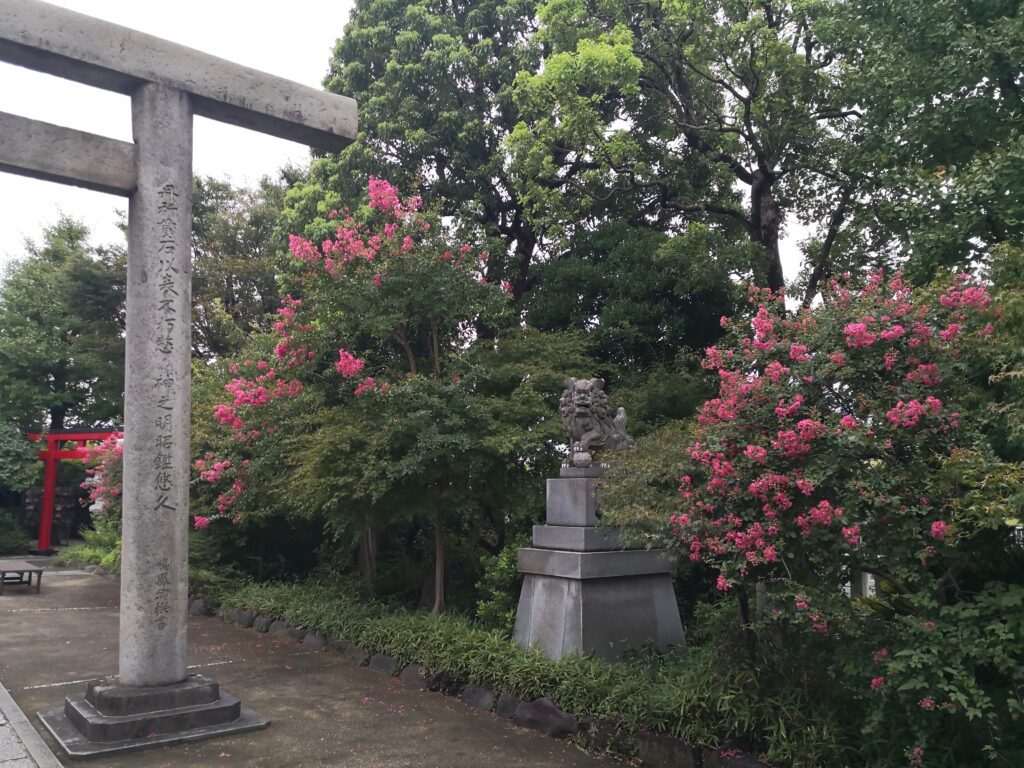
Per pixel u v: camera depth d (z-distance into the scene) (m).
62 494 22.62
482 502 8.23
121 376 20.81
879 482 3.76
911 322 4.03
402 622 7.45
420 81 11.50
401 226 8.73
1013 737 3.56
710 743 4.34
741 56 9.96
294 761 4.79
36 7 5.05
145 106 5.53
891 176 7.10
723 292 10.52
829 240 10.20
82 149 5.31
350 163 11.23
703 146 11.43
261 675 6.97
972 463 3.49
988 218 6.16
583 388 6.62
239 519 9.95
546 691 5.48
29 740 5.07
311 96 6.16
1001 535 3.85
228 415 9.13
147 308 5.45
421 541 10.52
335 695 6.28
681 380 9.23
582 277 10.59
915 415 3.73
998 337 4.05
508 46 12.07
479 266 9.07
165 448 5.49
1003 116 6.72
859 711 4.12
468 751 4.95
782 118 10.29
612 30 10.69
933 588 3.66
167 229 5.54
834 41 9.02
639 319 10.12
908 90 7.22
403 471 7.16
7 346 19.86
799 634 4.32
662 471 5.15
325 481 7.57
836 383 4.14
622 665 5.53
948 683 3.48
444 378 8.32
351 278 8.37
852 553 3.89
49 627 9.62
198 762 4.76
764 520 4.07
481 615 7.48
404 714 5.76
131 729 5.06
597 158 10.60
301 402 9.07
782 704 4.14
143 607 5.38
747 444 4.19
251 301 19.97
